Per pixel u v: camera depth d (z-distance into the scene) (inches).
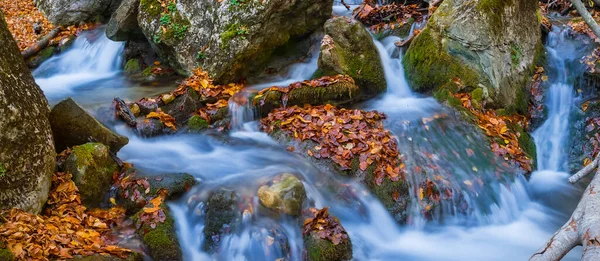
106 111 257.4
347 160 223.3
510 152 252.1
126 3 334.6
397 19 373.7
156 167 221.6
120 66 354.9
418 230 211.8
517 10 299.7
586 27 325.1
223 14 297.1
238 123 262.5
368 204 210.7
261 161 227.6
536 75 309.3
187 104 266.5
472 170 235.1
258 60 310.7
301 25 324.2
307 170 220.7
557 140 286.5
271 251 180.7
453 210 218.4
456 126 260.7
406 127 254.8
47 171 189.3
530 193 242.7
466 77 285.1
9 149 172.1
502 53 288.7
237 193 196.4
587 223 128.3
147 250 176.2
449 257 196.9
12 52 191.0
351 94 281.4
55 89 312.3
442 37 294.5
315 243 178.5
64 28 417.4
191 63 305.7
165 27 311.1
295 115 257.4
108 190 205.8
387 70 312.5
